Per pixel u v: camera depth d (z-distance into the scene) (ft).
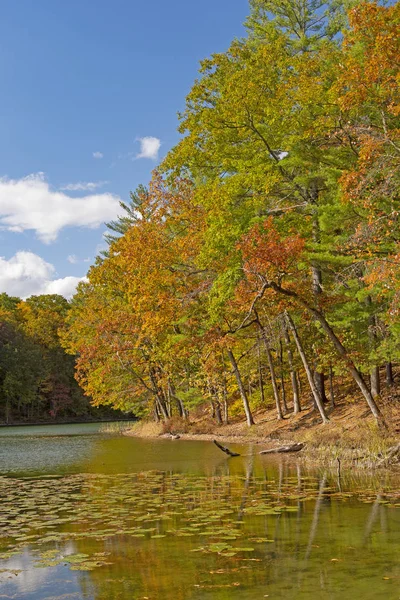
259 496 35.40
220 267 73.41
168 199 90.79
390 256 46.57
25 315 263.08
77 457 72.33
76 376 142.20
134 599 17.42
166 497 36.40
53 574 20.38
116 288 118.21
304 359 77.61
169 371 113.91
